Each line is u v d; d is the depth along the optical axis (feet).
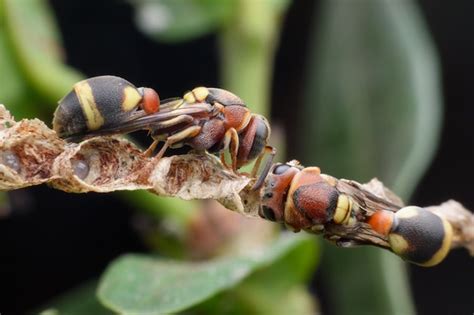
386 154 0.43
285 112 0.51
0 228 0.47
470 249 0.30
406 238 0.29
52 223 0.48
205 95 0.30
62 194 0.48
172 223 0.39
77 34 0.49
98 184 0.29
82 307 0.41
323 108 0.46
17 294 0.47
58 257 0.48
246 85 0.41
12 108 0.39
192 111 0.30
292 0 0.52
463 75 0.52
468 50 0.52
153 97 0.30
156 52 0.50
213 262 0.36
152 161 0.29
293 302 0.38
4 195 0.40
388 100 0.44
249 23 0.41
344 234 0.30
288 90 0.51
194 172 0.29
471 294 0.49
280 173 0.29
